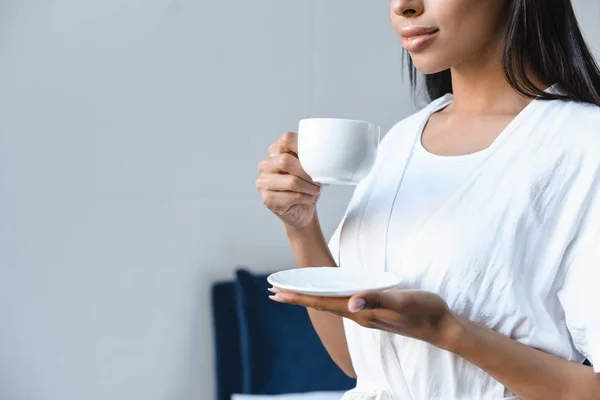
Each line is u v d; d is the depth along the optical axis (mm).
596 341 817
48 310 1973
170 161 2037
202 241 2078
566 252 856
